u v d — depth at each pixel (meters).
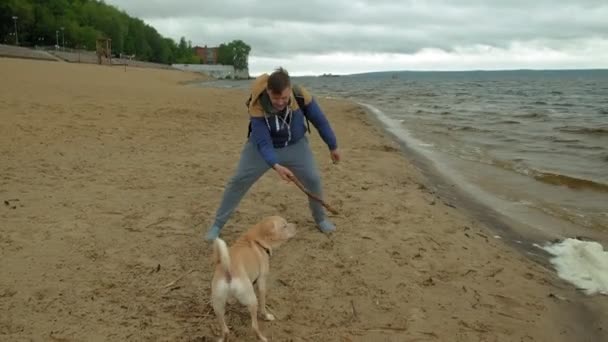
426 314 4.15
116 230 5.49
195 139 11.48
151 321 3.83
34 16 103.00
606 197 8.41
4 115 12.56
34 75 30.94
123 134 11.44
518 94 50.16
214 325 3.85
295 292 4.40
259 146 4.86
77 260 4.73
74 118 13.16
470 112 25.02
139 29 138.12
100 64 79.06
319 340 3.72
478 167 10.67
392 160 10.42
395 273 4.80
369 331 3.87
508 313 4.29
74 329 3.66
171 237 5.40
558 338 4.00
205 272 4.65
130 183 7.35
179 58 163.25
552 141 14.48
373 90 58.62
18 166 7.92
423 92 53.56
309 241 5.48
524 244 6.19
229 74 156.25
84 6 122.56
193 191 7.09
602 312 4.48
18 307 3.90
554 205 7.91
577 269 5.44
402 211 6.62
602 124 19.06
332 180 8.13
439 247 5.50
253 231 4.05
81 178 7.46
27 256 4.74
